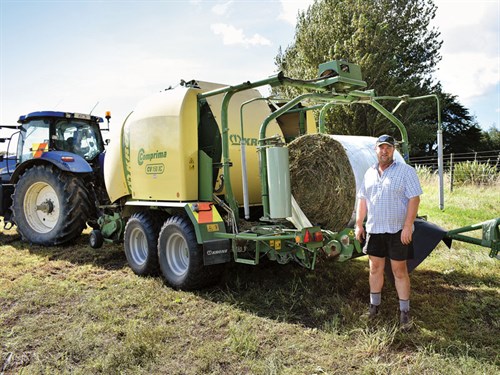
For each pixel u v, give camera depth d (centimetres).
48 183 695
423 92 1972
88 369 308
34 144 745
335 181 423
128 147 562
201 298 448
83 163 690
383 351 319
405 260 360
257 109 549
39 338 361
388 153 360
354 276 498
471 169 1320
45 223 735
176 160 482
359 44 1734
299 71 1889
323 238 406
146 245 536
